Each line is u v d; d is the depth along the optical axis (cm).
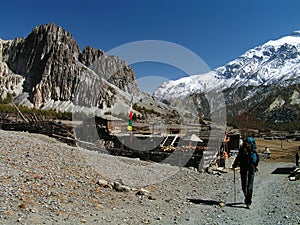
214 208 1067
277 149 6438
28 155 1476
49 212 807
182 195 1248
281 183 1886
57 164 1405
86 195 1020
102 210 902
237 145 3669
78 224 759
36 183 1032
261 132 11550
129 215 889
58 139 2689
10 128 3109
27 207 806
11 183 980
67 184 1103
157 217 895
